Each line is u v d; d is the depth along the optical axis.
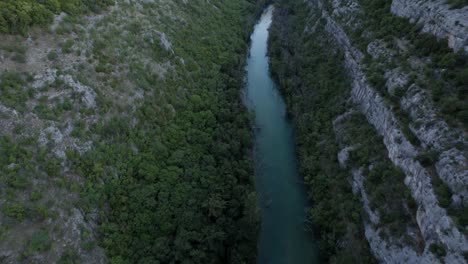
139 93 60.88
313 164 62.06
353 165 55.66
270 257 52.75
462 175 36.38
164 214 48.91
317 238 54.12
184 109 67.56
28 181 40.81
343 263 45.38
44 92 48.41
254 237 51.66
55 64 52.22
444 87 45.88
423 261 37.34
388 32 64.56
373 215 46.88
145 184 51.72
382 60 60.06
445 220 35.38
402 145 46.53
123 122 55.00
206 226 49.62
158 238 46.12
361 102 61.78
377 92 56.38
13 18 51.12
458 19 48.41
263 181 65.06
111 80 57.91
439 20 52.09
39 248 37.62
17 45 50.78
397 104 51.56
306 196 61.75
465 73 43.25
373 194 48.16
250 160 63.56
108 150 50.56
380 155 51.94
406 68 53.50
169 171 54.75
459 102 42.34
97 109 52.97
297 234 55.72
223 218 51.50
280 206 60.44
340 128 63.41
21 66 48.94
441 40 51.03
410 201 42.75
